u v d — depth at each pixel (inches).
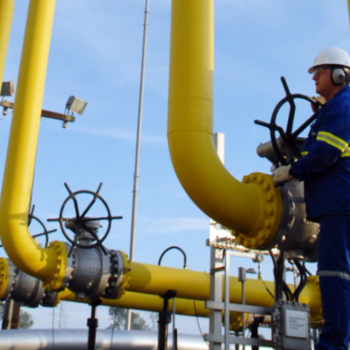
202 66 189.8
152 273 297.3
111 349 338.0
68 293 319.3
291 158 171.6
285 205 172.4
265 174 181.3
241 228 180.2
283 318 188.7
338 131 139.3
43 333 339.3
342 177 141.0
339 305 132.9
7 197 280.5
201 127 183.3
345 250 136.3
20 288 301.3
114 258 278.1
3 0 342.3
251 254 231.5
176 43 193.0
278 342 188.4
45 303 311.4
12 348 325.7
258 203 177.2
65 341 339.9
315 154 139.8
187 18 193.6
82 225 270.8
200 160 178.9
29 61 303.7
